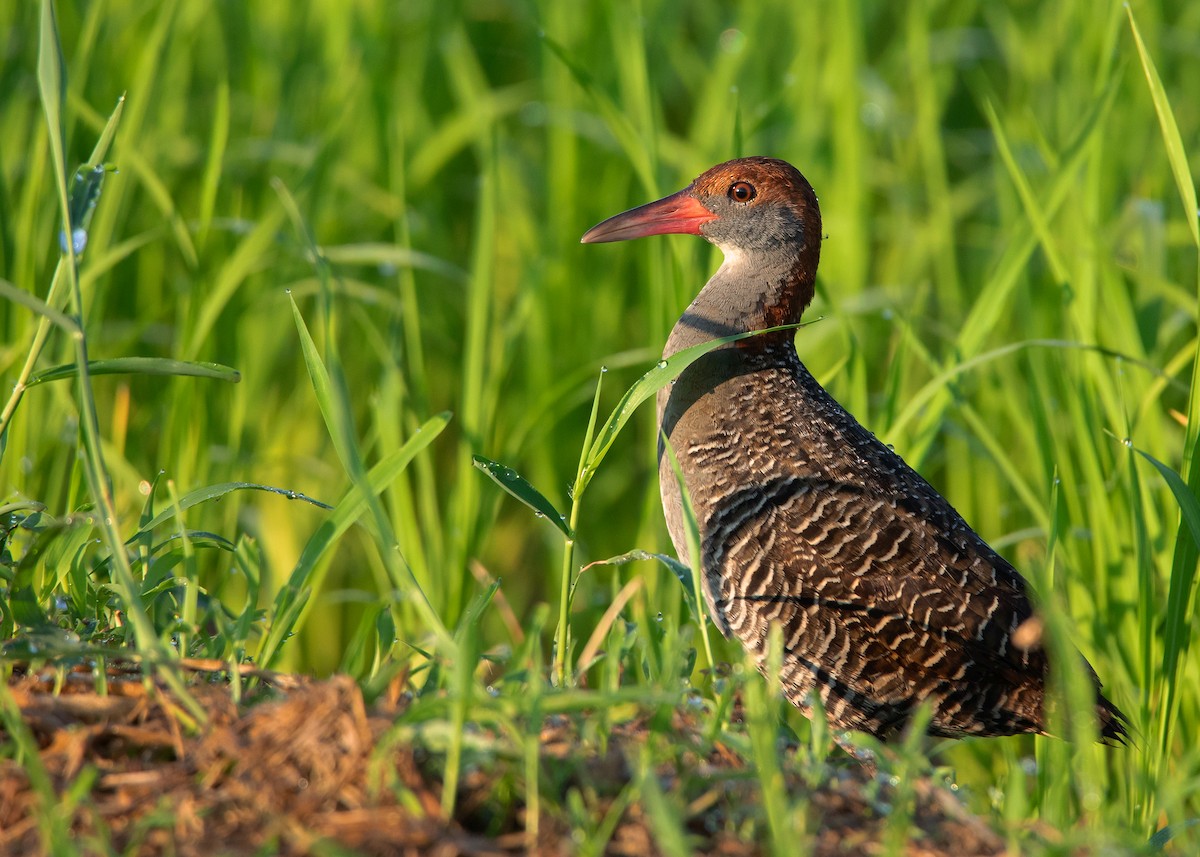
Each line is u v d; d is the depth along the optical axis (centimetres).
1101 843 559
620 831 545
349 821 524
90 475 630
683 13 1786
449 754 539
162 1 1358
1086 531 983
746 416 888
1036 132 1191
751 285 954
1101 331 1117
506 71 1733
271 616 790
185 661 639
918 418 1139
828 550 834
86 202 731
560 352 1345
